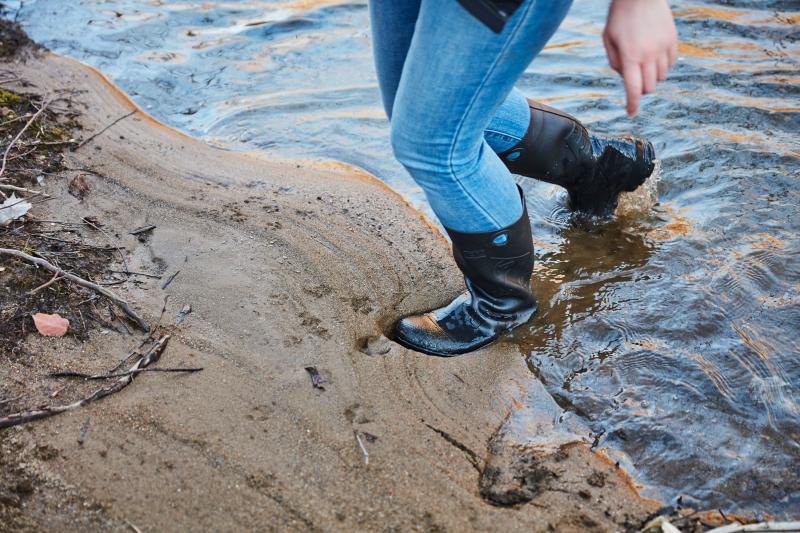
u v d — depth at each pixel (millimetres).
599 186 3082
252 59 4801
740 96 3998
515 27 1723
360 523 1896
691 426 2242
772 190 3289
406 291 2820
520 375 2467
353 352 2490
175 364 2369
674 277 2855
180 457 2037
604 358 2518
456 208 2234
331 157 3795
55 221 3014
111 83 4465
